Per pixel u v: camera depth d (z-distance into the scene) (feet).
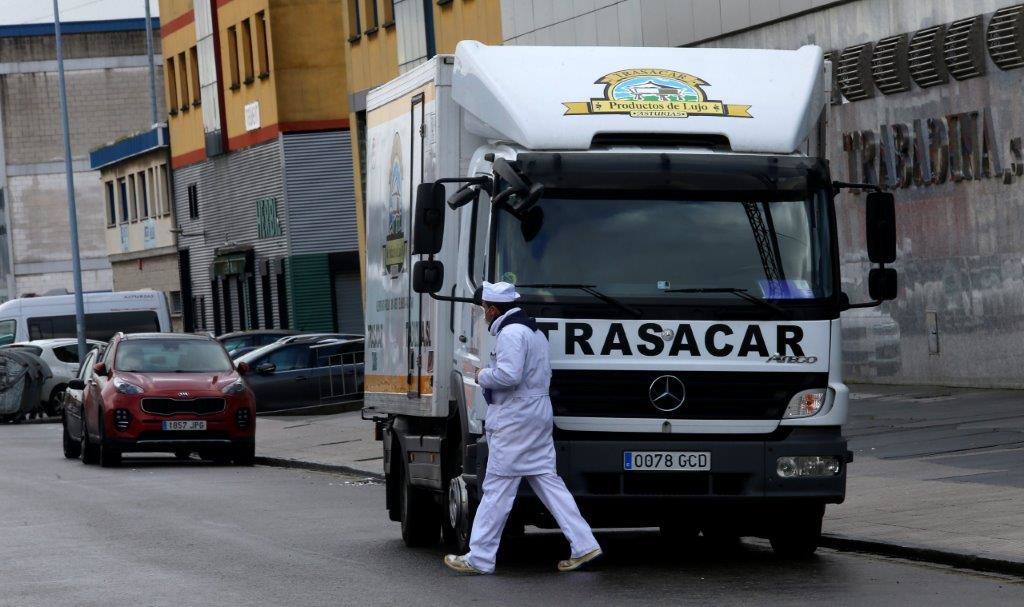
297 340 177.78
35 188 418.31
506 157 56.65
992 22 115.85
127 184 343.67
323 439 141.38
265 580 57.26
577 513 55.31
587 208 56.03
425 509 67.00
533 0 178.50
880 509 68.95
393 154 69.26
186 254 309.63
